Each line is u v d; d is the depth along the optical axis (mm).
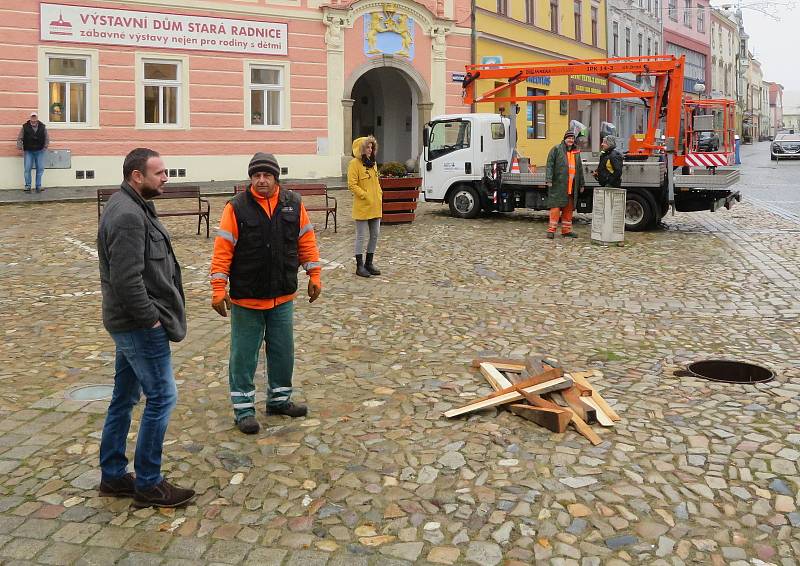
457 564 3609
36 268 11180
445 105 28219
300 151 25438
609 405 5645
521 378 6109
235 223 5066
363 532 3908
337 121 26016
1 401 5781
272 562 3643
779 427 5203
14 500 4242
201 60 23484
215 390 6066
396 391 6027
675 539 3803
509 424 5301
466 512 4086
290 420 5426
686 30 58125
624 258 12453
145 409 4133
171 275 4203
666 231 15805
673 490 4305
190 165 23578
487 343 7469
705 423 5293
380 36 26516
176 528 3957
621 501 4180
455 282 10531
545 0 34500
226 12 23734
